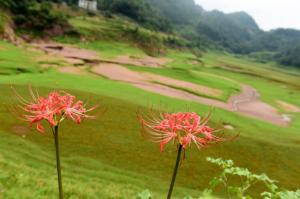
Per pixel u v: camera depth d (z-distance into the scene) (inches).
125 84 2994.6
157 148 1562.5
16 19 5674.2
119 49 6476.4
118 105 2084.2
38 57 3759.8
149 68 4808.1
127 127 1740.9
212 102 3265.3
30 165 1106.1
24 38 5433.1
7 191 761.6
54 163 1197.7
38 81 2421.3
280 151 1923.0
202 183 1353.3
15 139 1331.2
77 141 1456.7
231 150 1775.3
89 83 2674.7
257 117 3043.8
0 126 1435.8
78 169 1195.3
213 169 1503.4
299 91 5265.8
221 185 1365.7
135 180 1210.6
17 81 2313.0
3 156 1114.7
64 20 6338.6
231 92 4065.0
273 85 5634.8
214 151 1702.8
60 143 1406.3
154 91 3031.5
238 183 1413.6
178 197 1141.7
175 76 4370.1
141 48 7194.9
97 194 948.0
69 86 2390.5
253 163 1697.8
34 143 1350.9
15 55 3472.0
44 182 894.4
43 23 5915.4
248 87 4874.5
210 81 4490.7
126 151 1472.7
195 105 2723.9
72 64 3821.4
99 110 1903.3
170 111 2255.2
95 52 5693.9
